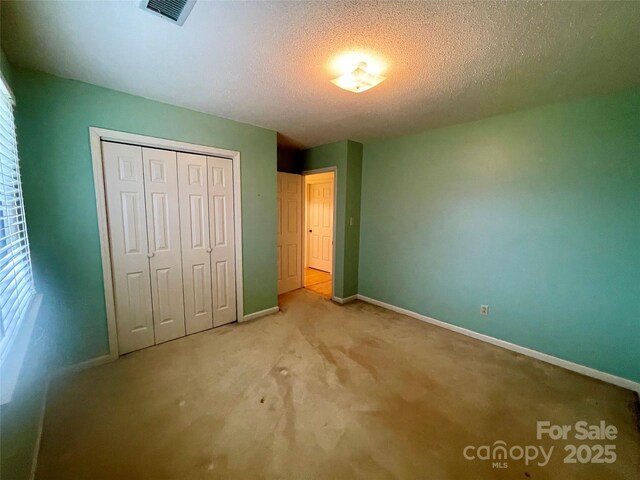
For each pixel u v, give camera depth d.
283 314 3.54
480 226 2.87
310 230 6.13
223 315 3.15
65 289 2.16
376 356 2.54
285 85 2.07
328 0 1.21
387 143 3.66
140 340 2.59
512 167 2.62
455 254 3.08
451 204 3.08
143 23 1.39
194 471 1.41
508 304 2.72
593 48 1.54
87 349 2.29
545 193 2.45
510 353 2.65
